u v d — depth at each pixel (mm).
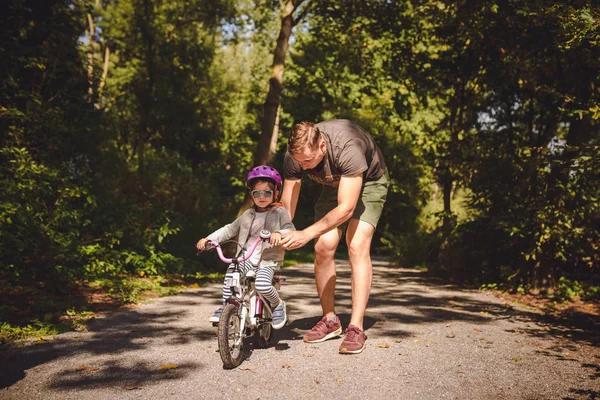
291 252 18312
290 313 6434
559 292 8727
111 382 3615
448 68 12195
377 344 4895
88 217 9477
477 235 10789
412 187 27734
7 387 3467
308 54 20891
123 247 9602
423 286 10211
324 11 14047
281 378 3777
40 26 10711
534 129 11469
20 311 5711
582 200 8688
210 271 11273
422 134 17297
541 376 3996
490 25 9156
